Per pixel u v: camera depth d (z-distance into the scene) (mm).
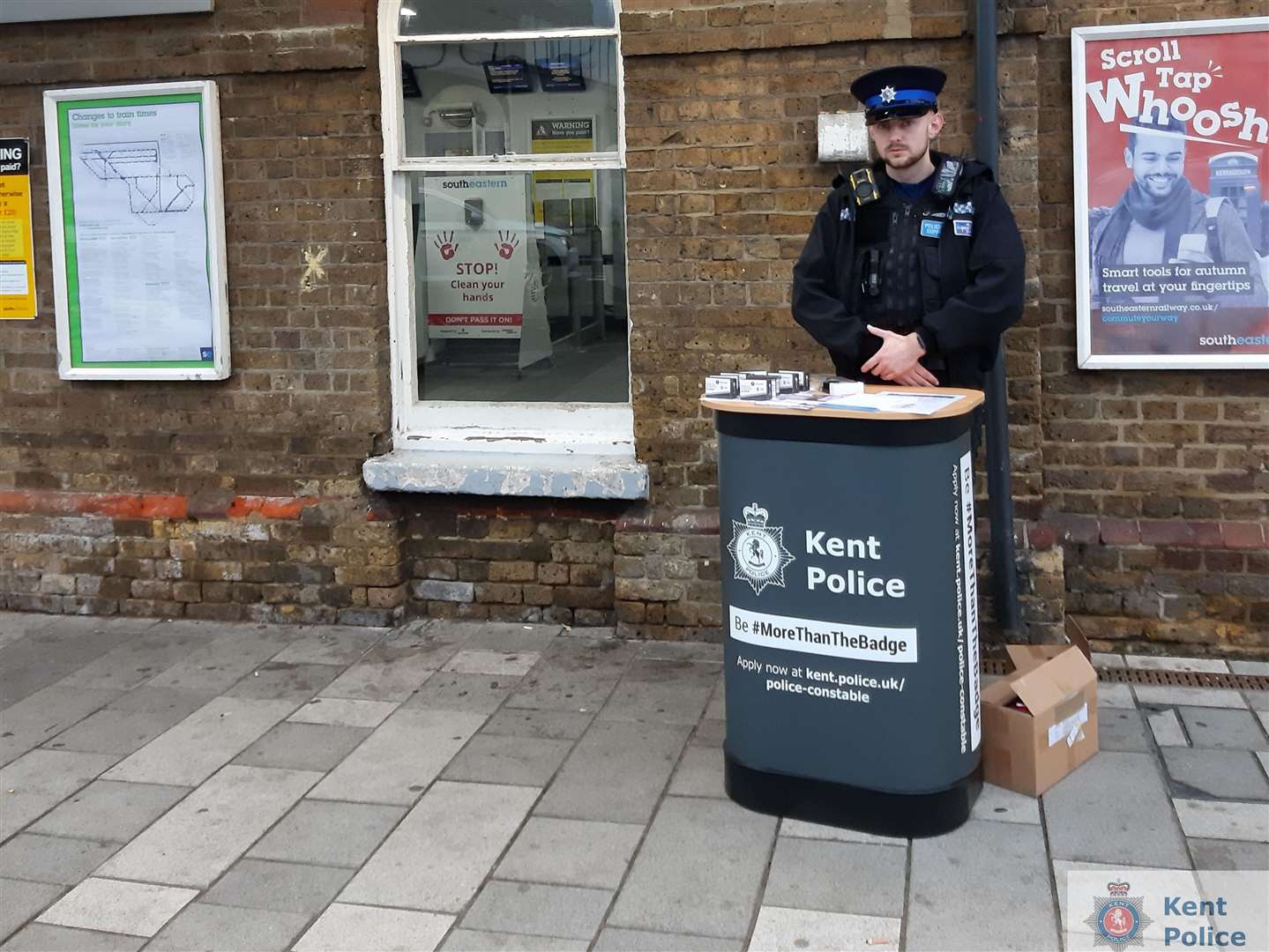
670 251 5578
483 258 6012
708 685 5254
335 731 4895
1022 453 5363
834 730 3990
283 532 6094
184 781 4496
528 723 4918
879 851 3879
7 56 6105
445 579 6113
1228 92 5105
